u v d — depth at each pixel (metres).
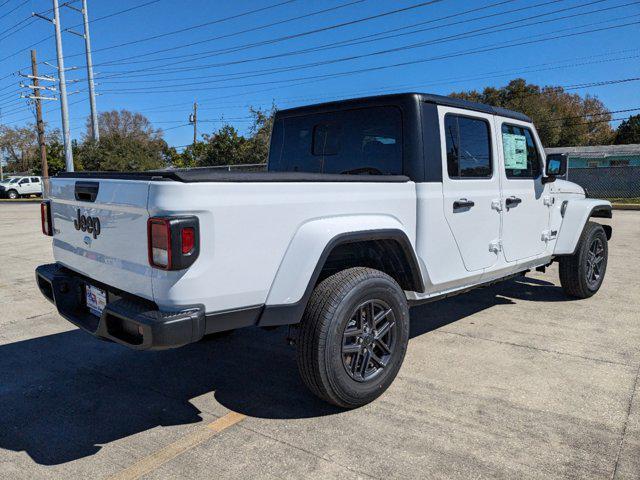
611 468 2.60
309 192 2.96
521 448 2.79
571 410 3.21
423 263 3.65
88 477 2.59
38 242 11.52
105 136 40.78
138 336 2.70
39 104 37.31
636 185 25.70
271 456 2.75
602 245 5.95
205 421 3.16
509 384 3.60
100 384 3.74
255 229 2.74
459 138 3.93
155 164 41.56
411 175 3.60
